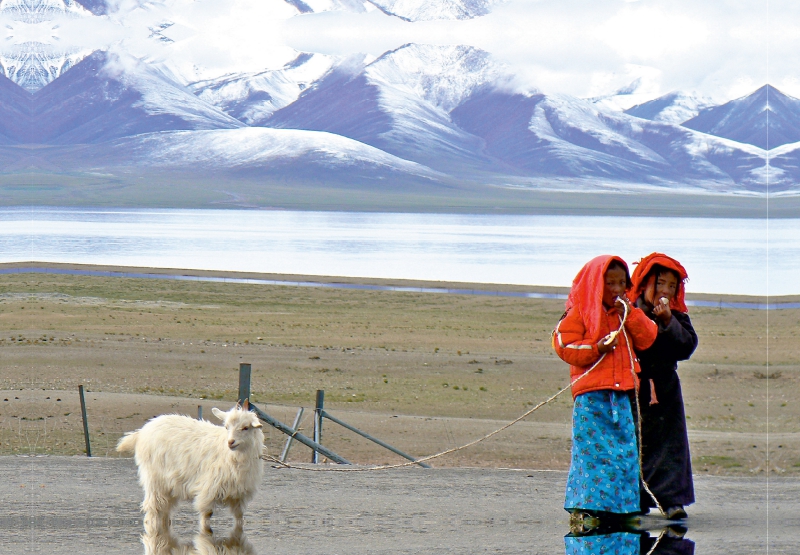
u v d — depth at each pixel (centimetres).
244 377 1339
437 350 4522
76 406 2561
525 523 1013
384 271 11262
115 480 1219
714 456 1788
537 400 2995
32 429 2225
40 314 6016
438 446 2095
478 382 3409
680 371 3531
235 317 6256
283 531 977
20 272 10188
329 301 7700
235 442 930
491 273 11081
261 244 16925
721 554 889
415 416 2567
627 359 998
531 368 3819
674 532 976
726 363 3853
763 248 16350
